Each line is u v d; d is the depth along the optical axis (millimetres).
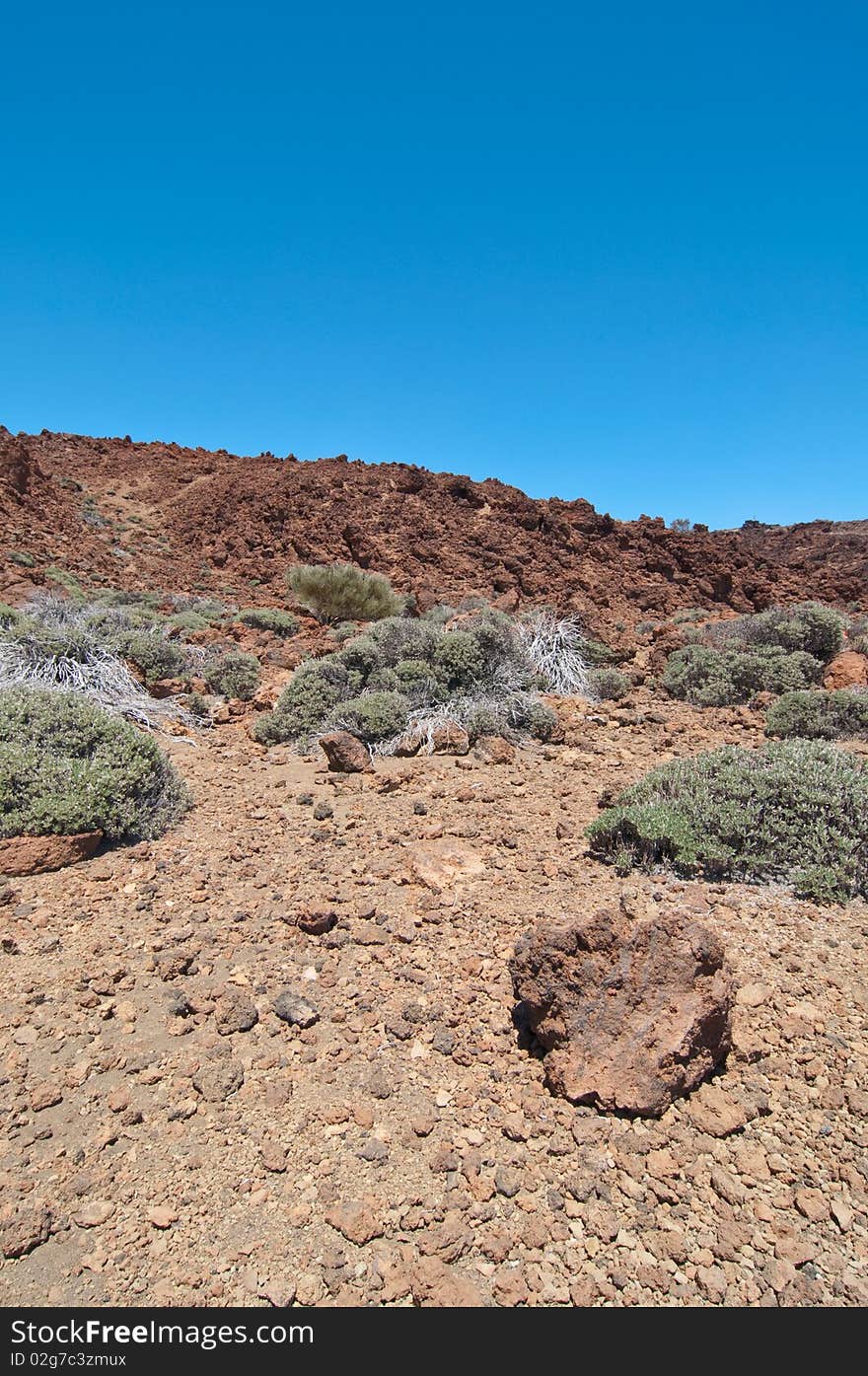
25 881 4965
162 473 48469
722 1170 2797
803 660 12500
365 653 10148
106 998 3754
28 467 35375
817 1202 2656
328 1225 2576
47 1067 3275
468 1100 3119
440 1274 2400
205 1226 2570
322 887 4938
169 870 5191
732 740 9086
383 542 36219
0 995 3760
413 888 4918
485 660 10008
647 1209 2646
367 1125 2979
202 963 4062
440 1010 3678
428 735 8312
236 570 33500
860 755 8180
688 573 34625
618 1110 3027
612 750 8430
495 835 5711
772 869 4961
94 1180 2725
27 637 10367
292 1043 3459
